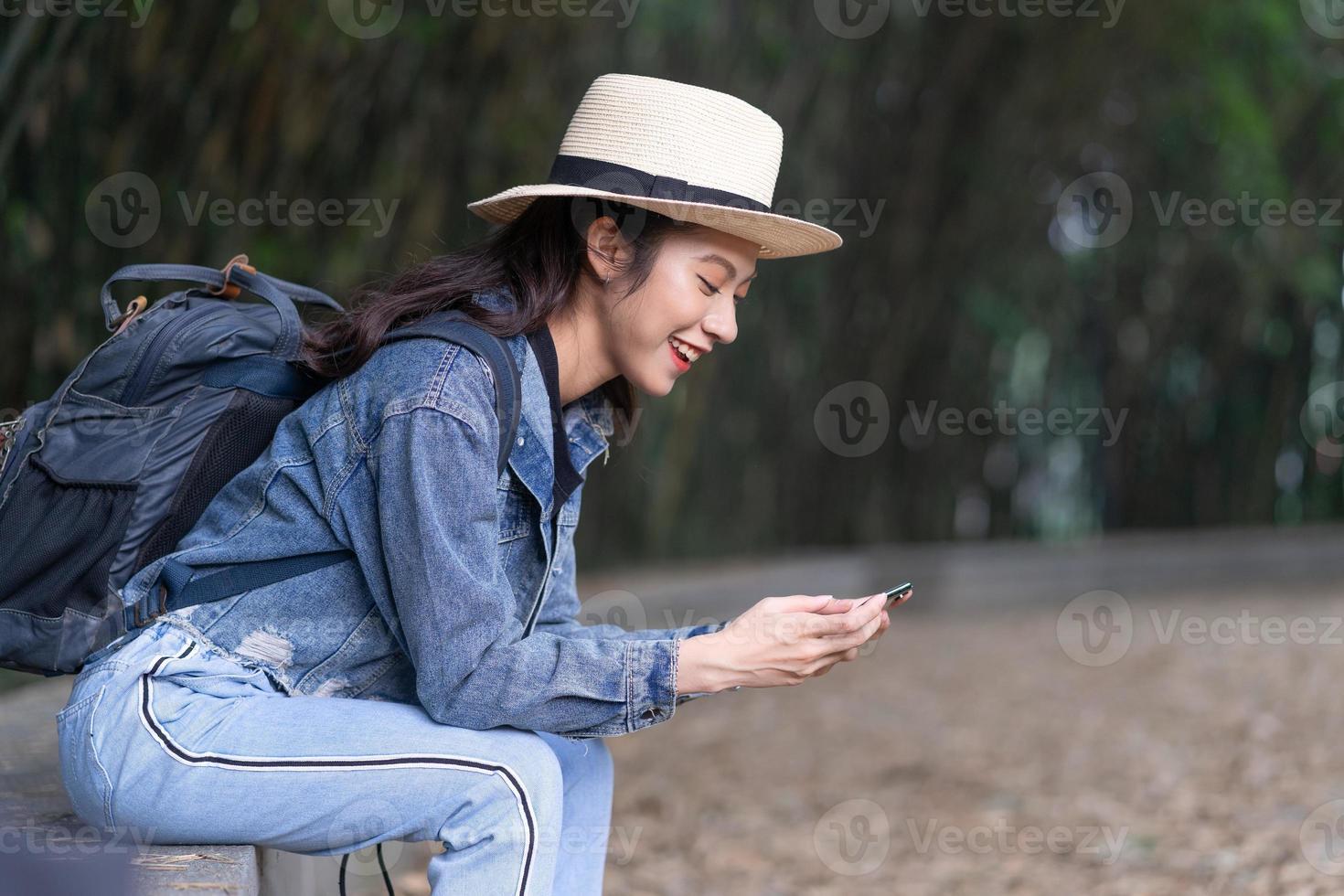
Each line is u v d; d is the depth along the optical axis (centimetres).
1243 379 2430
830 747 998
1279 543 2203
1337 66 1931
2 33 620
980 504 2194
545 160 1150
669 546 1688
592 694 338
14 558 352
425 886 643
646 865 703
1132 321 2220
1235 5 1580
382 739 335
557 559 389
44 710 566
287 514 349
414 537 330
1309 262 1978
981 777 895
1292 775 824
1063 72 1747
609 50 1300
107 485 352
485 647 331
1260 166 1719
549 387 366
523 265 367
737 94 1452
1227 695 1140
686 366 377
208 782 334
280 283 412
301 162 993
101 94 834
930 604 1795
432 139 1086
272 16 874
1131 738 990
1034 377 2184
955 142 1836
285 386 366
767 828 775
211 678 345
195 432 358
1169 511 2423
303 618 351
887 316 1895
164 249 900
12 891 274
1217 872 632
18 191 775
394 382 341
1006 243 1933
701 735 1042
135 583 354
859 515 2003
